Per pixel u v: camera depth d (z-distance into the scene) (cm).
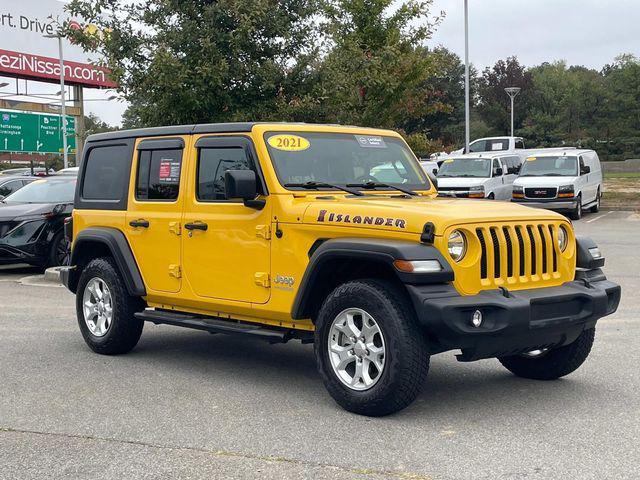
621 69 6381
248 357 795
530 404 612
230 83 1378
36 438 543
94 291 812
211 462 491
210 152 704
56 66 4597
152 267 750
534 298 569
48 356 797
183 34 1328
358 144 718
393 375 552
